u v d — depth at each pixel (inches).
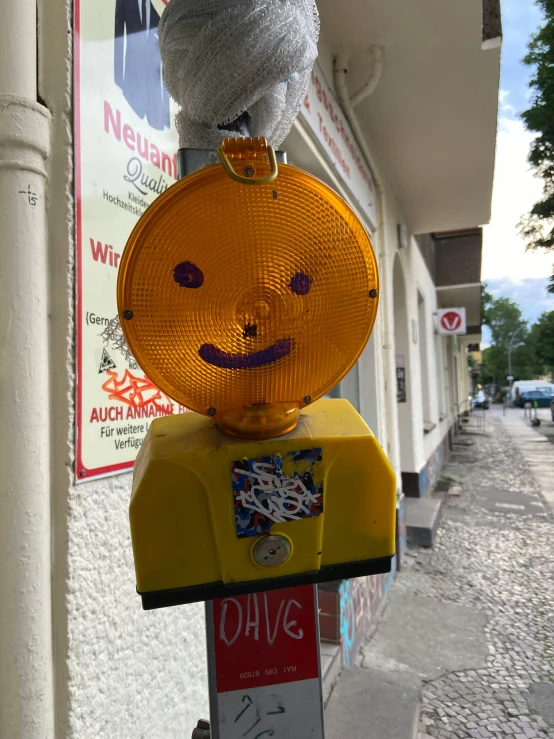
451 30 137.0
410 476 286.4
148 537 29.8
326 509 31.3
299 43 35.7
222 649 36.4
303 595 36.9
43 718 45.6
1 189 44.9
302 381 31.6
